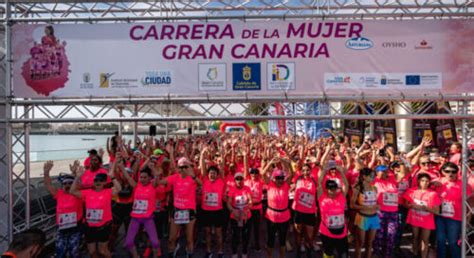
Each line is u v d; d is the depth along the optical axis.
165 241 6.48
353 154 6.86
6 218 5.49
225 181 5.69
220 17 5.38
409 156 6.45
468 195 5.27
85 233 4.91
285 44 5.43
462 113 5.23
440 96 5.32
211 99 5.48
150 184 5.20
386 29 5.40
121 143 8.26
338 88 5.42
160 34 5.48
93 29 5.50
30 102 5.41
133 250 5.01
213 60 5.48
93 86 5.50
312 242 5.38
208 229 5.48
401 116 5.26
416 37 5.36
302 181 5.33
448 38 5.35
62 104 5.48
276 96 5.45
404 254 5.70
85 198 4.89
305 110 8.15
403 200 5.46
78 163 5.41
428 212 5.00
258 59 5.45
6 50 5.38
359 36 5.39
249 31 5.45
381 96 5.39
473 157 5.95
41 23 5.53
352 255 5.62
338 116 5.30
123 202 5.82
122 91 5.50
